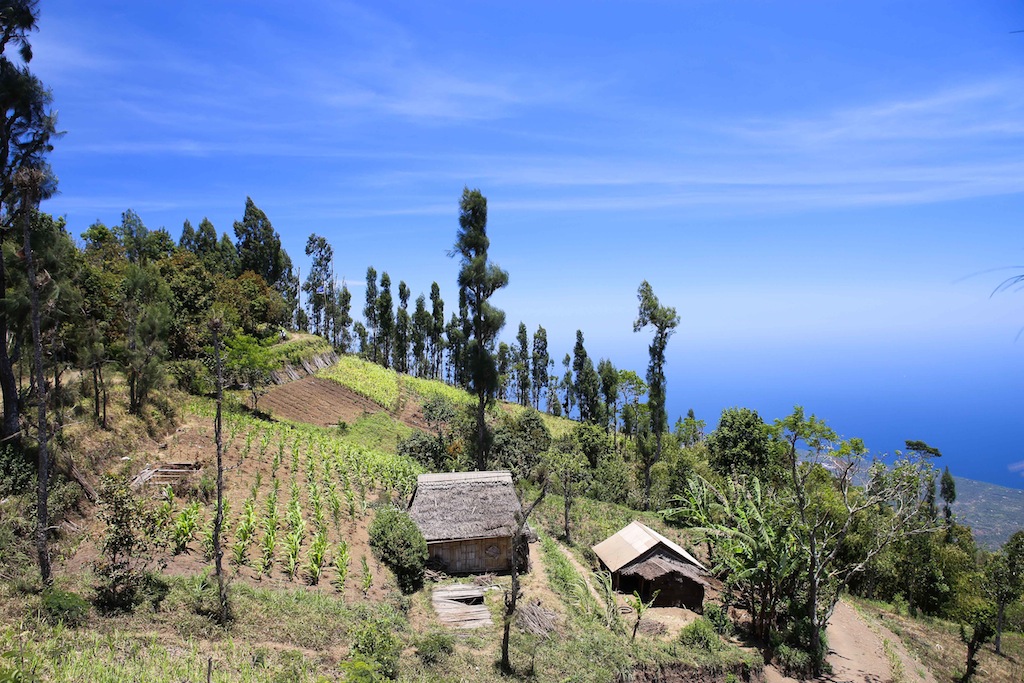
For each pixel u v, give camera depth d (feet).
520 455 155.63
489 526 89.61
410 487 114.62
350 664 48.01
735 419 158.30
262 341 197.77
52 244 73.56
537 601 77.56
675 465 165.58
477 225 146.72
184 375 141.28
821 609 88.43
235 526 75.82
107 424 89.15
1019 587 111.34
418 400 253.44
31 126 67.56
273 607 58.39
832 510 96.07
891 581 146.30
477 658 59.67
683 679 67.92
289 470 103.35
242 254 324.80
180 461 91.40
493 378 145.89
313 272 351.25
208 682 40.47
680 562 95.30
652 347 172.45
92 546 62.59
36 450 68.95
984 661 100.07
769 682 73.31
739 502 92.99
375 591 71.31
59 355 96.32
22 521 58.39
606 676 61.57
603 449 194.80
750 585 86.69
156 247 251.19
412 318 369.30
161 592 54.95
